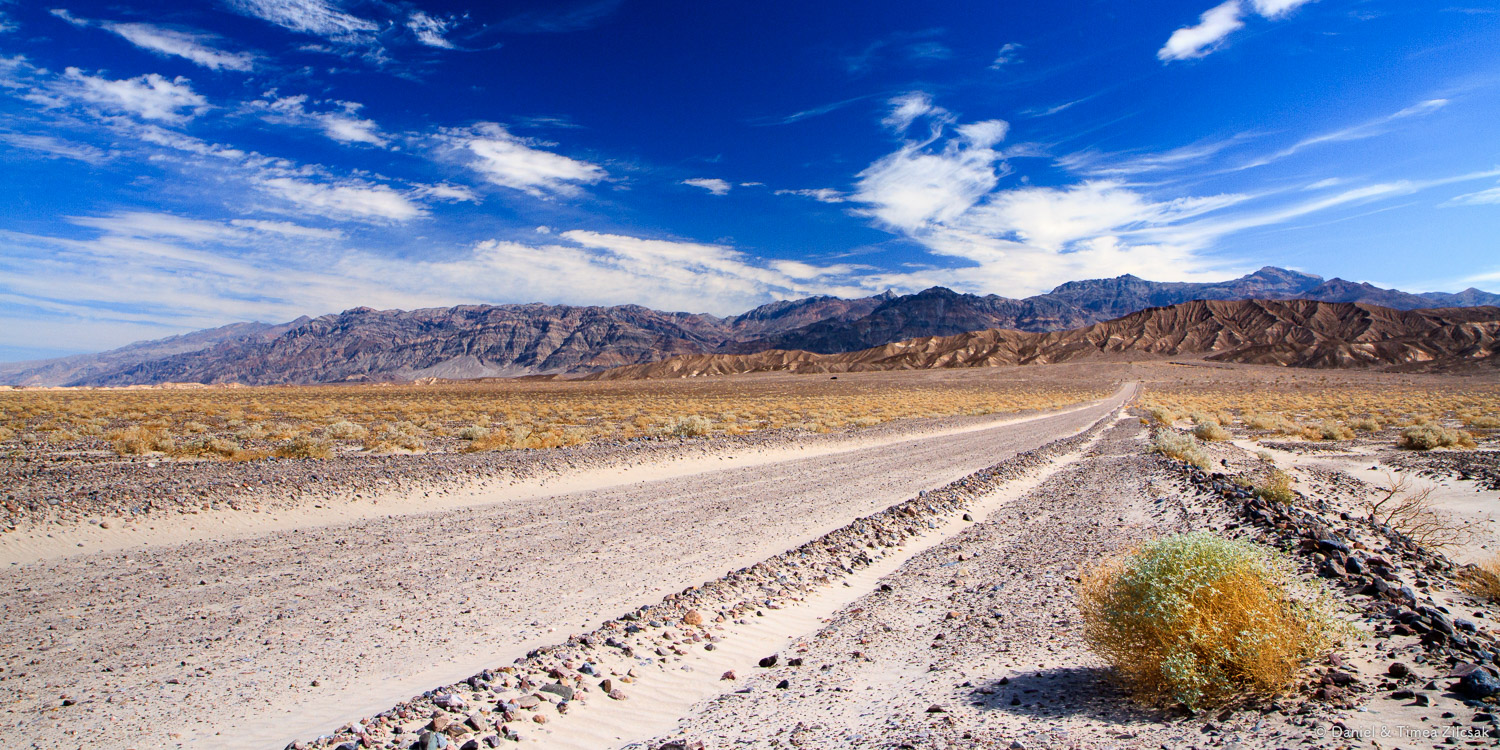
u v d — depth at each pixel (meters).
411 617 8.76
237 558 11.54
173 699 6.25
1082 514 14.98
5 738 5.43
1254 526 11.35
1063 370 167.75
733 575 10.43
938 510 16.28
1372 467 22.80
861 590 10.31
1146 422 45.12
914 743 4.59
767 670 6.93
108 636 7.94
